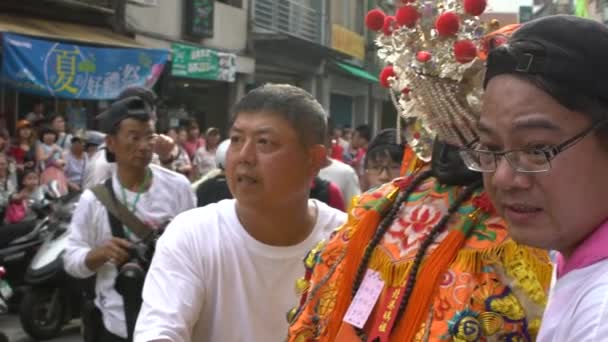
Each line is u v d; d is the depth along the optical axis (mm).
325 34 20578
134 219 3449
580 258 1262
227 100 16219
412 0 1732
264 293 2293
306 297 1955
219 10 15461
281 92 2234
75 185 9492
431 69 1693
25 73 9250
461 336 1576
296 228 2299
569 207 1241
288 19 18703
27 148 9359
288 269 2301
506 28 1655
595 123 1222
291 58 18812
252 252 2275
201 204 4277
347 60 23156
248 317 2287
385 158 4035
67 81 9891
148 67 11188
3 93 10680
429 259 1670
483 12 1671
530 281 1579
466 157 1373
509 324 1583
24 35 9609
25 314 5984
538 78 1226
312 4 20641
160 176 3594
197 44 14555
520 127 1244
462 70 1654
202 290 2244
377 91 26078
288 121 2188
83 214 3461
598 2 6477
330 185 4148
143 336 2090
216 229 2291
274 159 2180
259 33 16688
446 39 1689
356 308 1751
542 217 1265
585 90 1209
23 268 6570
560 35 1234
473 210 1688
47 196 7137
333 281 1851
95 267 3309
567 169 1229
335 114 23484
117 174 3537
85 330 3463
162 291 2176
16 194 7703
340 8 23312
